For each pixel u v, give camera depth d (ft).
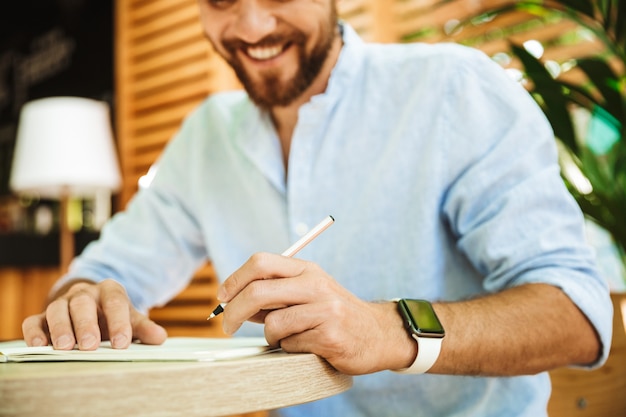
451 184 3.29
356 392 3.35
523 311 2.59
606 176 4.12
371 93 3.56
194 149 4.18
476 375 2.52
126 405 1.65
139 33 9.50
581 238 3.03
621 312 3.74
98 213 10.73
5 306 9.08
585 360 2.77
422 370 2.35
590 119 5.12
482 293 3.14
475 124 3.21
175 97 9.00
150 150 9.33
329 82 3.55
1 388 1.58
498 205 3.05
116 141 10.39
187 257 4.36
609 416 3.60
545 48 6.63
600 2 4.06
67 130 9.00
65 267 9.37
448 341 2.39
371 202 3.43
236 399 1.80
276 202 3.77
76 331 2.39
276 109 3.70
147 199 4.35
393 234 3.39
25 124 9.27
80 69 11.48
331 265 3.51
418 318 2.31
